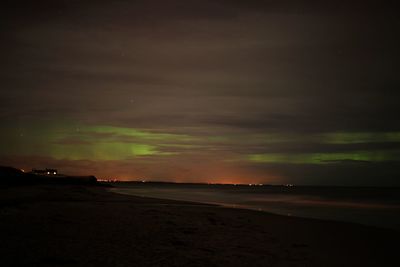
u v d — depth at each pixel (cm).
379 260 1083
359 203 4209
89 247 984
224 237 1275
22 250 914
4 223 1272
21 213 1532
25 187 4191
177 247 1048
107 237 1135
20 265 791
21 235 1092
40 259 839
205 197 5194
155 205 2519
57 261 829
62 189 4081
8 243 980
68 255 888
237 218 1906
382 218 2411
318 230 1633
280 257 1023
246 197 5484
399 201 4750
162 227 1391
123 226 1360
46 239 1054
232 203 3703
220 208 2512
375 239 1448
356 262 1042
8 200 2353
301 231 1584
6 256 854
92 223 1388
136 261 869
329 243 1327
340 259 1065
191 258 930
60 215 1538
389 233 1595
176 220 1628
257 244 1193
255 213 2233
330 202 4391
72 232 1180
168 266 844
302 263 973
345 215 2611
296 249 1161
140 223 1462
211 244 1130
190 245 1091
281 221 1889
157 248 1020
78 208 1878
